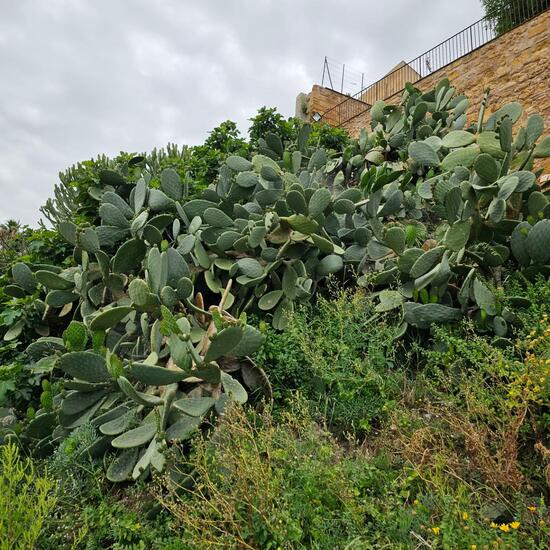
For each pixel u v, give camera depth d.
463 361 2.59
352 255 3.65
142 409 2.61
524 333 2.57
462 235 2.94
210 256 3.74
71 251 5.02
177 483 2.09
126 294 3.71
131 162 5.12
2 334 4.15
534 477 1.93
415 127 5.66
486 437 2.03
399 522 1.65
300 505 1.78
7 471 1.99
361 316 2.95
